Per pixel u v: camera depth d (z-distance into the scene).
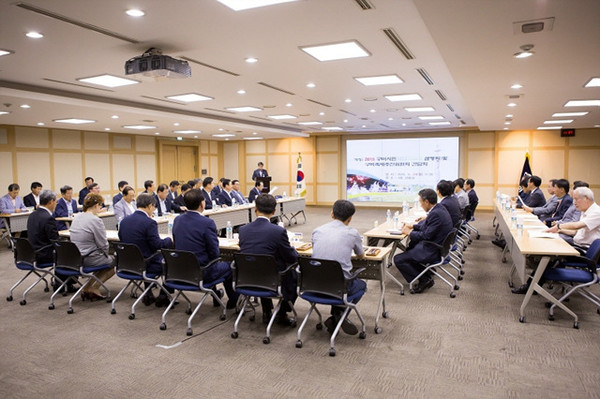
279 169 16.62
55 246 4.49
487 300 4.72
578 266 4.50
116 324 4.03
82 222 4.53
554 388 2.81
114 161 12.80
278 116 10.38
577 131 12.93
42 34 3.82
